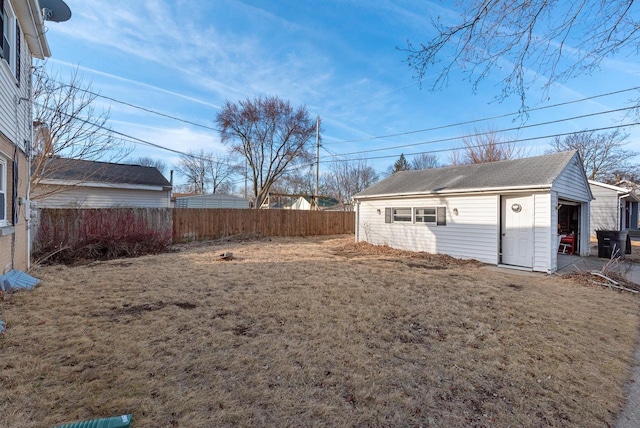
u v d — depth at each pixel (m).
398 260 9.04
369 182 38.22
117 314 4.00
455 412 2.22
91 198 14.11
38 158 9.66
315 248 11.65
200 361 2.81
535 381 2.67
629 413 2.29
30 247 7.46
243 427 1.98
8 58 5.10
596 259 9.83
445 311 4.48
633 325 4.07
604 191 16.52
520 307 4.76
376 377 2.64
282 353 3.02
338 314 4.21
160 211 11.83
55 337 3.22
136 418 2.00
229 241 13.36
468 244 9.30
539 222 7.86
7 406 2.07
